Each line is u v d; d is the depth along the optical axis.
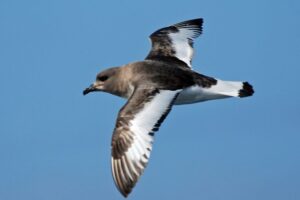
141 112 16.94
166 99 17.52
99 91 19.61
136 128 16.62
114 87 19.34
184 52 20.44
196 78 18.55
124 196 16.06
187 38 20.84
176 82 18.25
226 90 18.58
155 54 20.23
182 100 18.53
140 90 17.70
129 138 16.52
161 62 19.14
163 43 20.58
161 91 17.72
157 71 18.66
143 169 16.19
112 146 16.55
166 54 20.23
